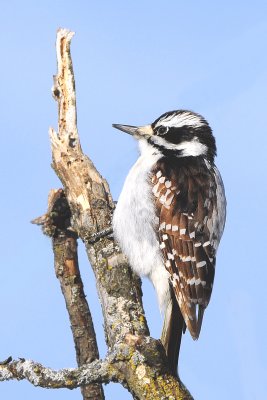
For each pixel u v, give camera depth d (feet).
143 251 34.86
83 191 34.40
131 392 26.37
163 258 34.99
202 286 34.68
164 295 34.83
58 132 35.37
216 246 36.24
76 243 34.71
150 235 35.12
